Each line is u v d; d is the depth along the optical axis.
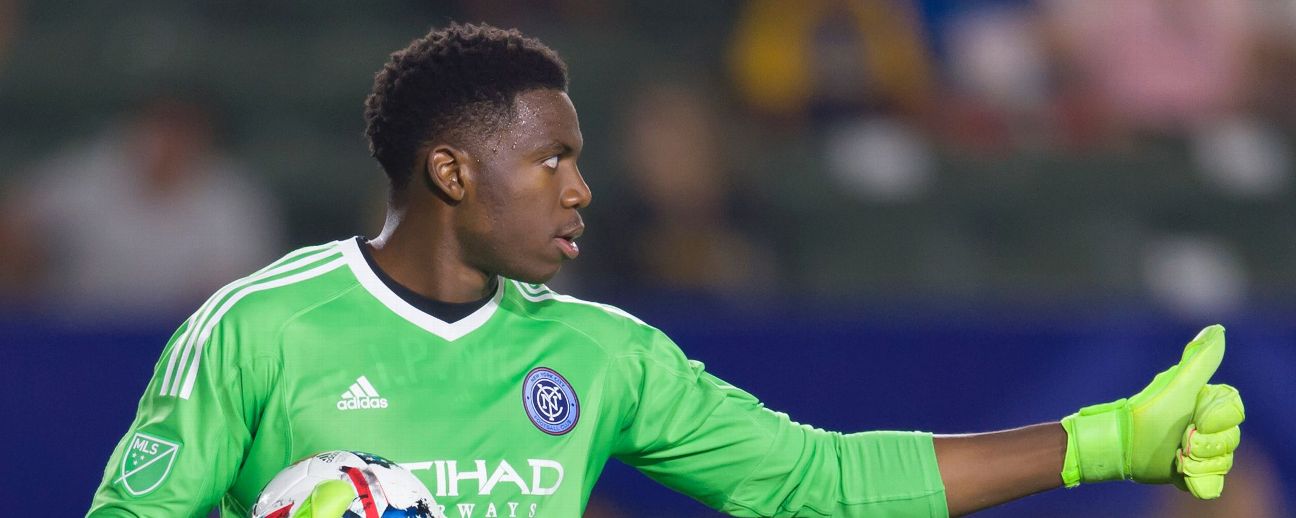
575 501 9.17
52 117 27.92
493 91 8.92
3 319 20.34
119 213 25.31
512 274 9.12
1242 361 21.44
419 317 9.07
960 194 28.95
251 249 25.92
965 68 30.53
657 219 26.22
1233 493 21.39
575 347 9.43
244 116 28.47
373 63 29.44
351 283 9.09
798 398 20.58
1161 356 21.41
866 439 10.14
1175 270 28.67
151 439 8.57
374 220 26.22
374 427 8.77
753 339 20.61
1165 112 31.08
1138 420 9.58
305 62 29.31
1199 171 30.19
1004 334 21.12
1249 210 30.11
